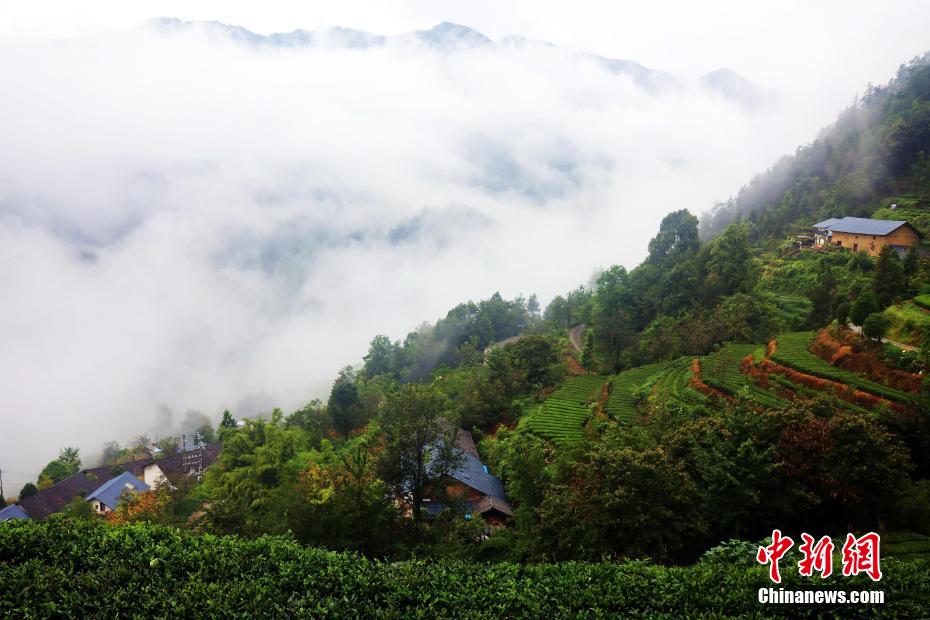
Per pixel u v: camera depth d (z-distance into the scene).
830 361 57.41
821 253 115.44
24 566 18.88
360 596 18.89
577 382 84.19
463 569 20.95
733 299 87.94
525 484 35.91
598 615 17.64
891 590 18.30
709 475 30.92
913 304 65.19
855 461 30.69
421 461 37.38
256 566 20.16
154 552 20.45
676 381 66.12
